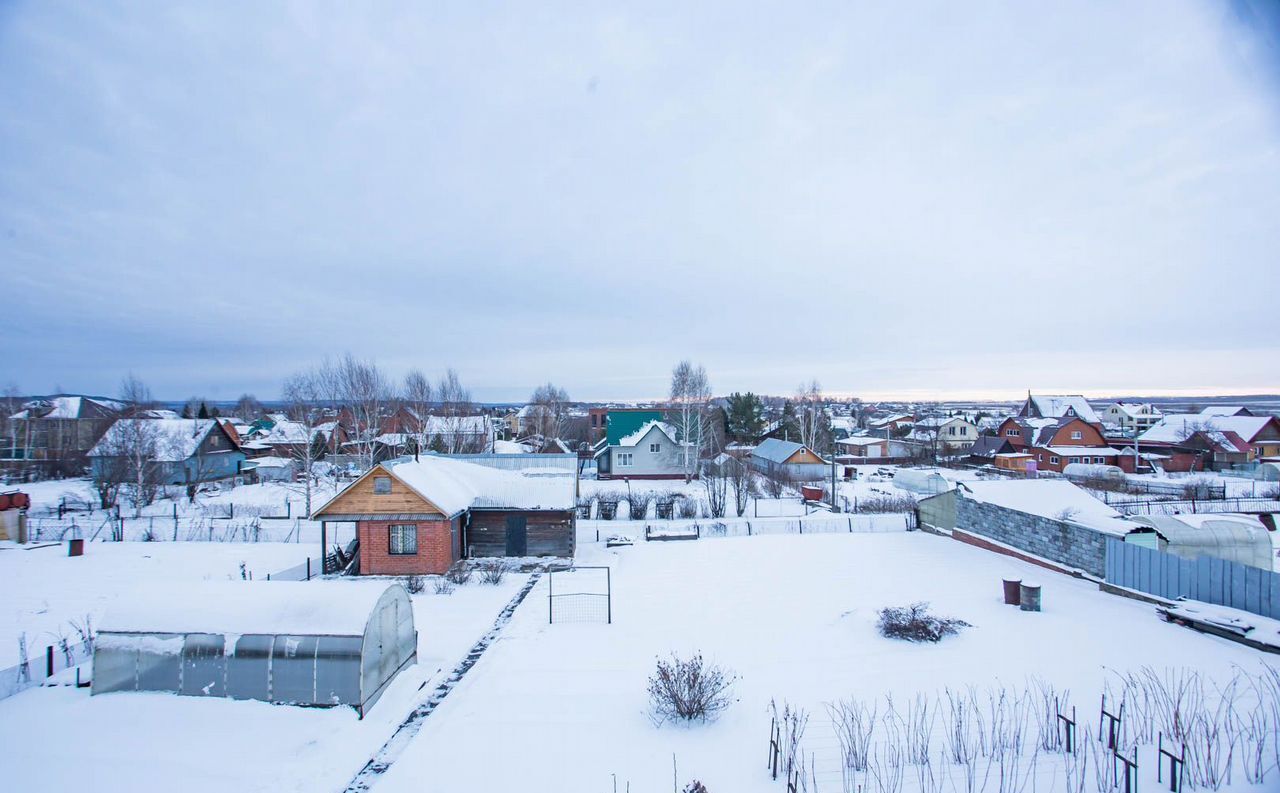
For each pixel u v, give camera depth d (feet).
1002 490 82.99
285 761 30.04
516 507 81.20
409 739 32.22
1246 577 46.47
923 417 394.32
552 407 313.73
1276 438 187.42
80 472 171.83
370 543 74.79
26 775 28.76
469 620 53.67
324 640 36.19
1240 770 25.08
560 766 28.66
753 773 27.37
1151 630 46.68
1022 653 42.09
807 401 262.67
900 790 25.07
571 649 45.75
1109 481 146.51
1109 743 28.19
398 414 207.00
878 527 101.96
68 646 44.01
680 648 45.42
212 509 122.83
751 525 101.45
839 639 46.50
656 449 169.68
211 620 37.63
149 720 34.24
